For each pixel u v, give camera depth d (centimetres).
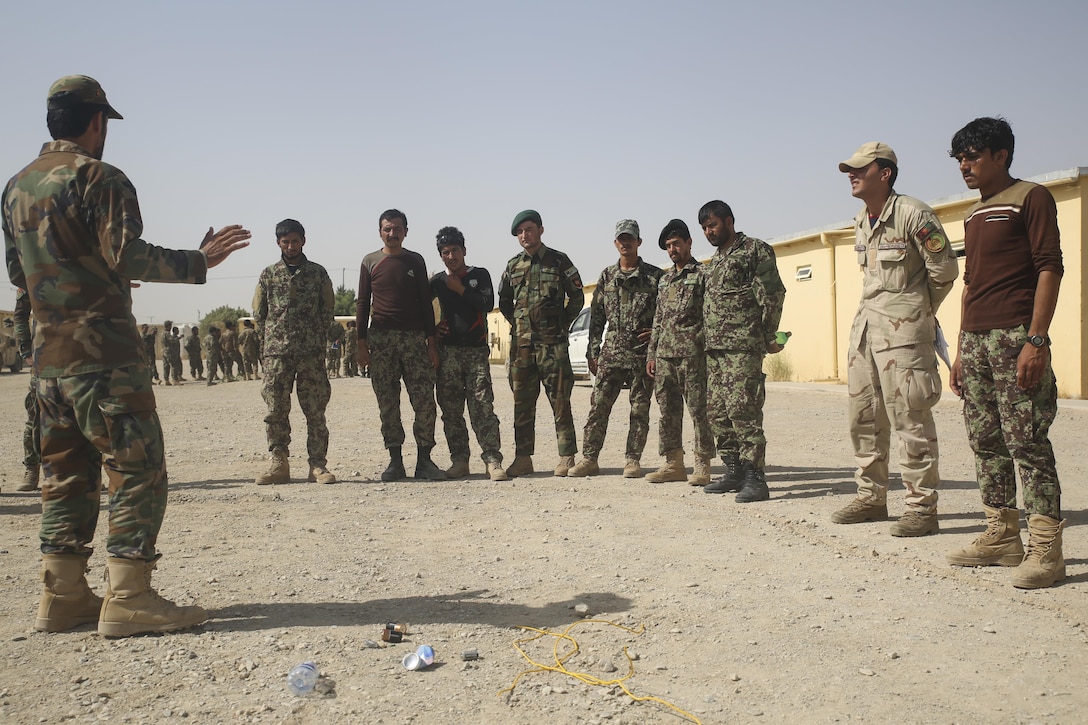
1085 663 296
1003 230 382
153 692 279
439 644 324
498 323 3759
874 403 506
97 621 349
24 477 695
